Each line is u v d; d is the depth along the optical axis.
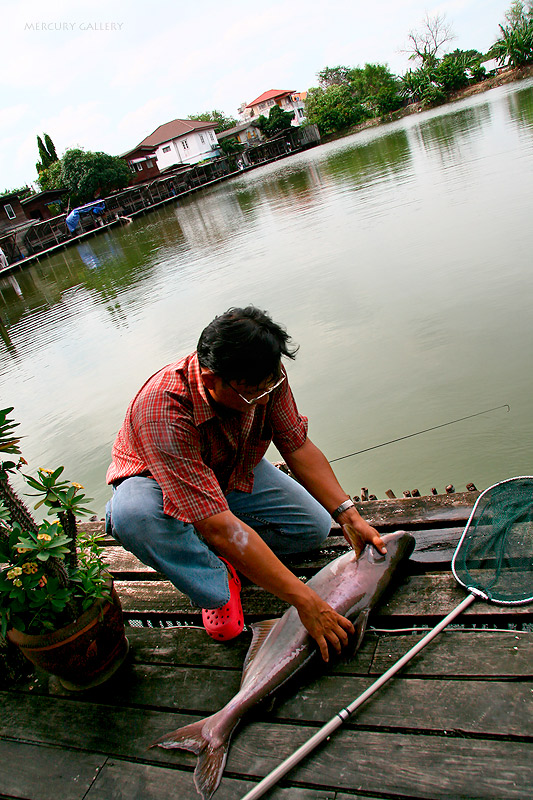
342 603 2.27
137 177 65.94
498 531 2.46
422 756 1.77
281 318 9.28
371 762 1.79
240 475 2.54
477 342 6.38
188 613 2.65
